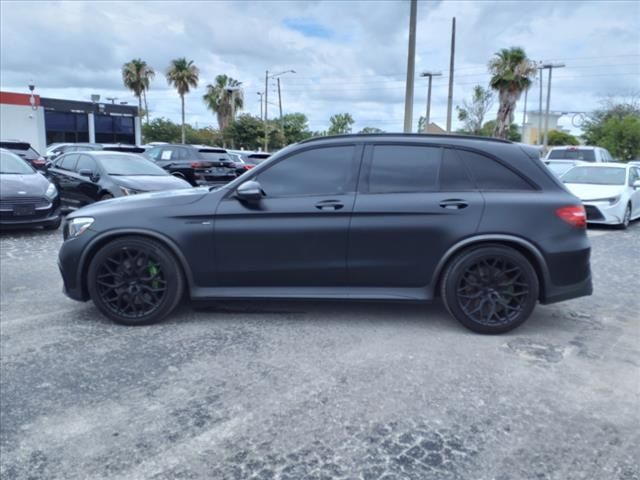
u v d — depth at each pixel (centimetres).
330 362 377
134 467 257
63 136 3819
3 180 879
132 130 4259
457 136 452
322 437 283
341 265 439
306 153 452
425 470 256
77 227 454
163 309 451
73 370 363
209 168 1535
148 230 442
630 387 344
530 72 3362
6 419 299
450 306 435
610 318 488
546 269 425
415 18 1505
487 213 425
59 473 253
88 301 500
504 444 278
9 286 582
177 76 4681
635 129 4422
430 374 358
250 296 449
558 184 441
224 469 256
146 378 351
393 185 439
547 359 386
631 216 1202
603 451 272
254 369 365
